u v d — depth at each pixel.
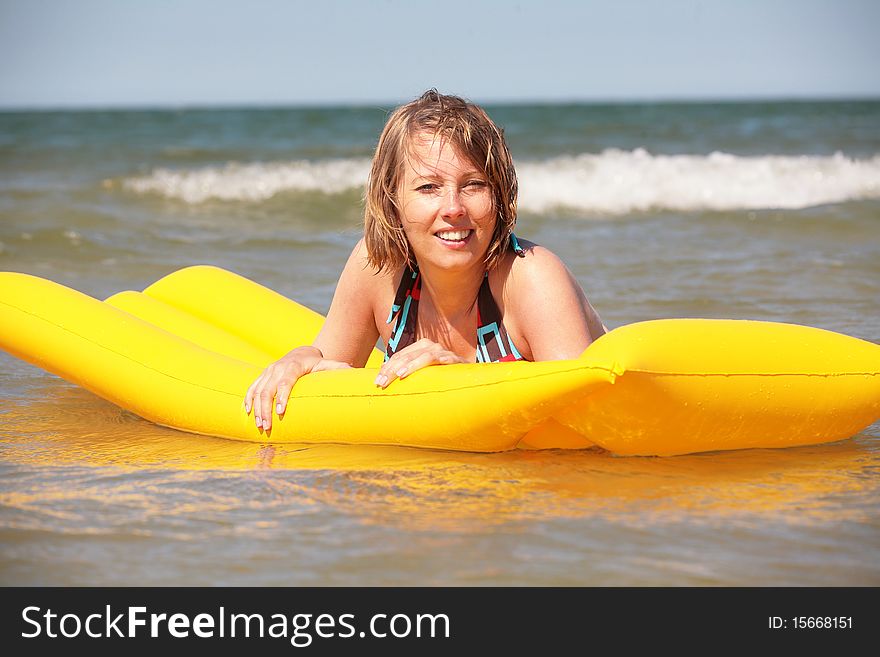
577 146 15.95
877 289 5.21
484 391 2.28
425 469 2.36
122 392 2.90
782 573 1.79
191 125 23.03
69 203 9.62
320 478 2.32
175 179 10.85
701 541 1.93
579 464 2.40
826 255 6.61
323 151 15.02
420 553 1.88
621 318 4.54
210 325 3.50
